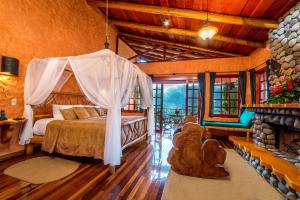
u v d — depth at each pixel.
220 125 5.01
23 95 3.52
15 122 3.04
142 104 4.92
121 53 7.27
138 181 2.52
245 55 5.69
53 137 3.32
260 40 4.59
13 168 2.84
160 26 5.19
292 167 2.06
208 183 2.15
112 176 2.65
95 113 4.91
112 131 2.84
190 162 2.37
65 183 2.38
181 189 2.00
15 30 3.28
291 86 2.69
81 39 5.06
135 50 8.41
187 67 6.31
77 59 3.10
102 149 2.98
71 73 4.33
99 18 5.87
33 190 2.18
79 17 4.97
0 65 3.05
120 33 6.93
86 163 3.15
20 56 3.39
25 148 3.61
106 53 2.97
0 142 3.08
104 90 2.96
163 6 4.03
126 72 3.33
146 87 4.93
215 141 2.41
